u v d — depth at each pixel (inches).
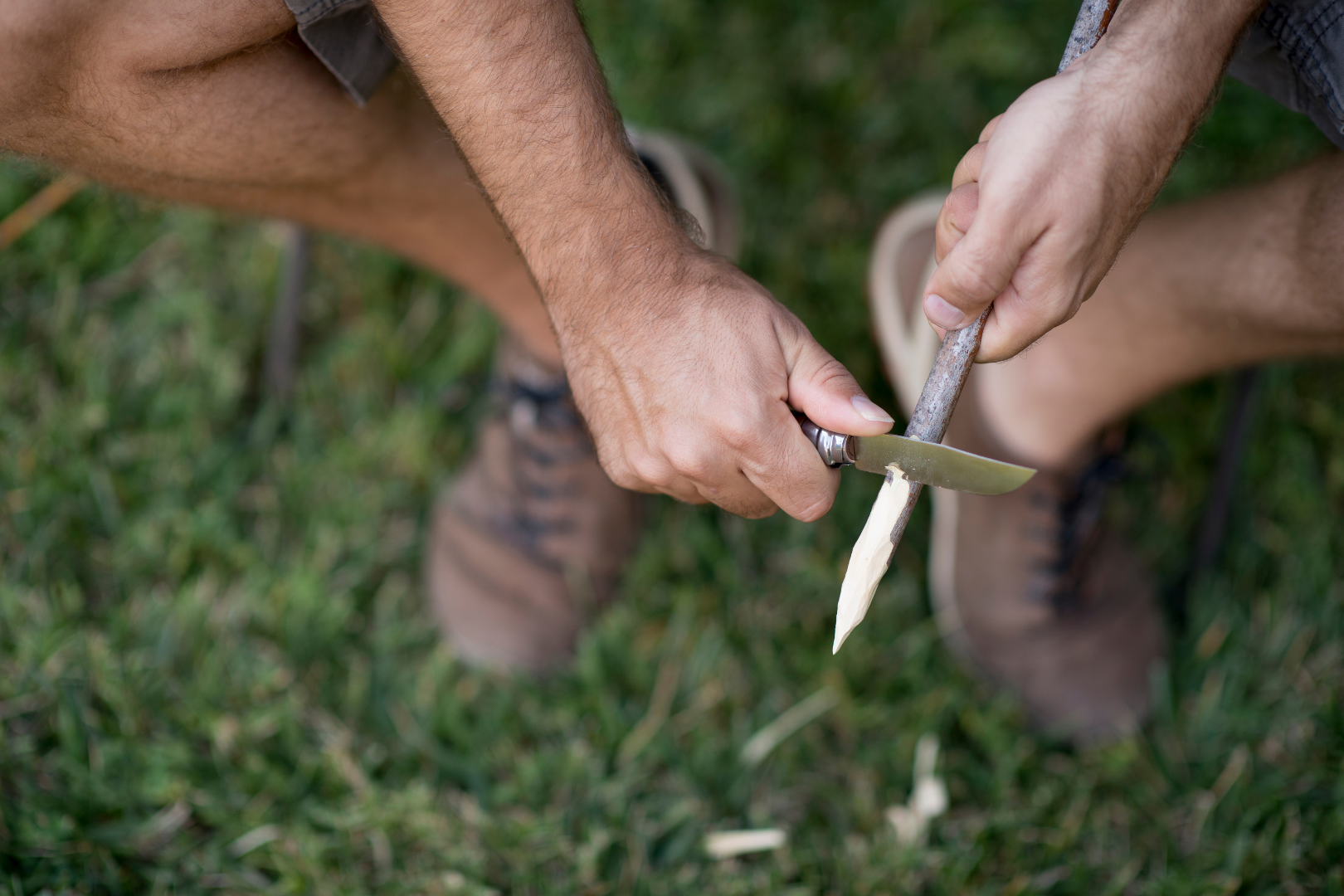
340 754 50.4
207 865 48.6
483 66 40.3
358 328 59.8
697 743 51.6
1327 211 43.6
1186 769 51.3
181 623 52.1
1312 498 55.4
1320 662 52.9
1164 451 56.9
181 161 43.8
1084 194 38.2
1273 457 56.4
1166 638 53.3
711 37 70.4
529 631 52.7
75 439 54.5
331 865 48.9
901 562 55.2
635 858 49.6
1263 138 64.3
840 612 41.1
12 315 57.1
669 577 54.9
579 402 42.4
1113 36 38.8
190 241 60.4
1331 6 41.2
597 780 50.7
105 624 52.1
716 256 41.9
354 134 45.0
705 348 40.7
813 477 41.2
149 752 49.8
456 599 52.9
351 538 54.6
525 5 40.1
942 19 71.2
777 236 63.9
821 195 65.9
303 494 55.0
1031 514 50.8
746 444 40.8
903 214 53.4
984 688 53.2
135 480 54.6
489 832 49.6
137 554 53.3
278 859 48.4
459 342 58.6
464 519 53.1
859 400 40.6
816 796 51.1
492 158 41.0
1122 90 38.4
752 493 42.2
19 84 41.1
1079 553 51.4
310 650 52.2
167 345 57.7
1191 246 45.8
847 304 60.9
